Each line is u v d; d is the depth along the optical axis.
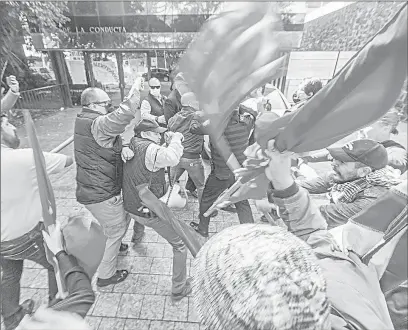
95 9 4.97
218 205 0.82
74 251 0.70
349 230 0.63
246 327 0.39
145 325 1.64
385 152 0.92
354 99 0.45
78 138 1.46
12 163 0.58
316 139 0.52
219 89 0.56
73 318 0.60
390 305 0.84
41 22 4.37
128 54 5.82
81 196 1.53
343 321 0.47
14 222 0.63
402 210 0.59
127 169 1.48
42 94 5.48
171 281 1.94
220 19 0.52
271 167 0.61
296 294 0.40
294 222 0.65
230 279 0.43
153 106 2.92
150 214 1.48
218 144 0.65
